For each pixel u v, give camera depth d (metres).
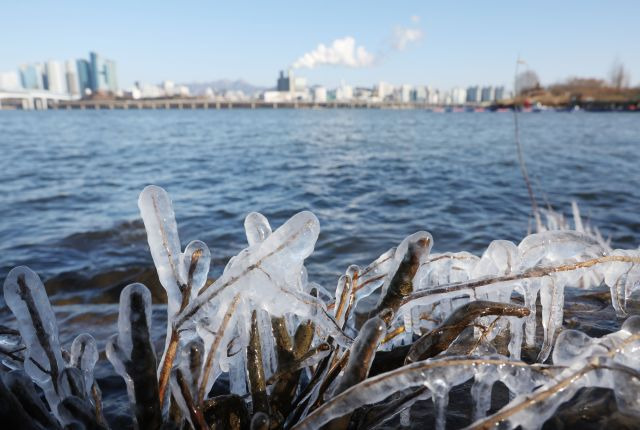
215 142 32.62
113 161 20.28
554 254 1.66
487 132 43.00
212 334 1.23
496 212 9.30
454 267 1.93
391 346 1.81
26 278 1.36
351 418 1.30
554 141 30.61
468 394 1.55
